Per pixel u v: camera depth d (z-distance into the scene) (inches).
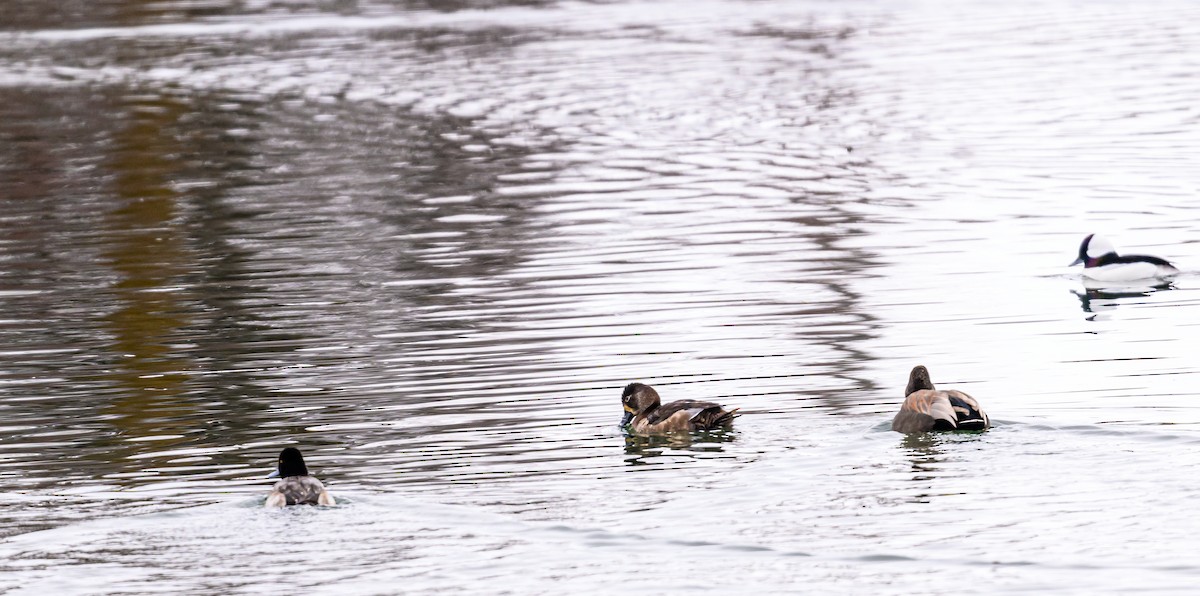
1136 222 1642.5
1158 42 3218.5
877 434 901.2
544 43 3560.5
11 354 1228.5
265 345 1235.2
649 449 898.7
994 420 916.0
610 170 2071.9
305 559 725.3
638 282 1432.1
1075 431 884.0
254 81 3048.7
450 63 3250.5
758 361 1131.9
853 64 3075.8
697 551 724.0
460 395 1058.1
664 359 1146.0
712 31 3727.9
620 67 3122.5
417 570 708.0
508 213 1806.1
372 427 981.2
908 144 2192.4
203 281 1493.6
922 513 757.9
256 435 973.8
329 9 4375.0
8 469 908.6
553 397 1043.3
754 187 1924.2
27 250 1670.8
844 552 714.8
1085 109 2422.5
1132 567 685.3
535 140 2326.5
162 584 697.6
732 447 891.4
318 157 2230.6
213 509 801.6
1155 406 960.9
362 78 3051.2
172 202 1931.6
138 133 2491.4
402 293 1417.3
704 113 2532.0
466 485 838.5
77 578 707.4
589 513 779.4
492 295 1397.6
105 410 1050.7
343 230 1729.8
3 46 3713.1
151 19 4220.0
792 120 2445.9
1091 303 1298.0
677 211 1787.6
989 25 3661.4
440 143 2321.6
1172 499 762.2
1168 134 2172.7
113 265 1582.2
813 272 1455.5
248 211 1859.0
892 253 1533.0
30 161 2268.7
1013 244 1556.3
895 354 1141.1
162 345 1244.5
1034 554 703.1
